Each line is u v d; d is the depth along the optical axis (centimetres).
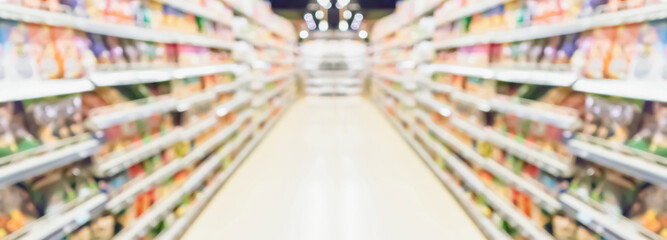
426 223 307
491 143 299
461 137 356
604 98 187
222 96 409
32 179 169
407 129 600
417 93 523
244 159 480
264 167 454
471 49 336
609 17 170
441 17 429
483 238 282
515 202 255
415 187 388
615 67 178
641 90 154
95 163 200
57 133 180
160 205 260
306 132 668
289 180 408
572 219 204
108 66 216
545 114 221
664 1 153
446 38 415
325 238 284
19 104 162
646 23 163
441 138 409
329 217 318
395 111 705
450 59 411
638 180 168
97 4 206
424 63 487
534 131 242
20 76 162
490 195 283
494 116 299
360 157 502
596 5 184
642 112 167
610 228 170
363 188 384
